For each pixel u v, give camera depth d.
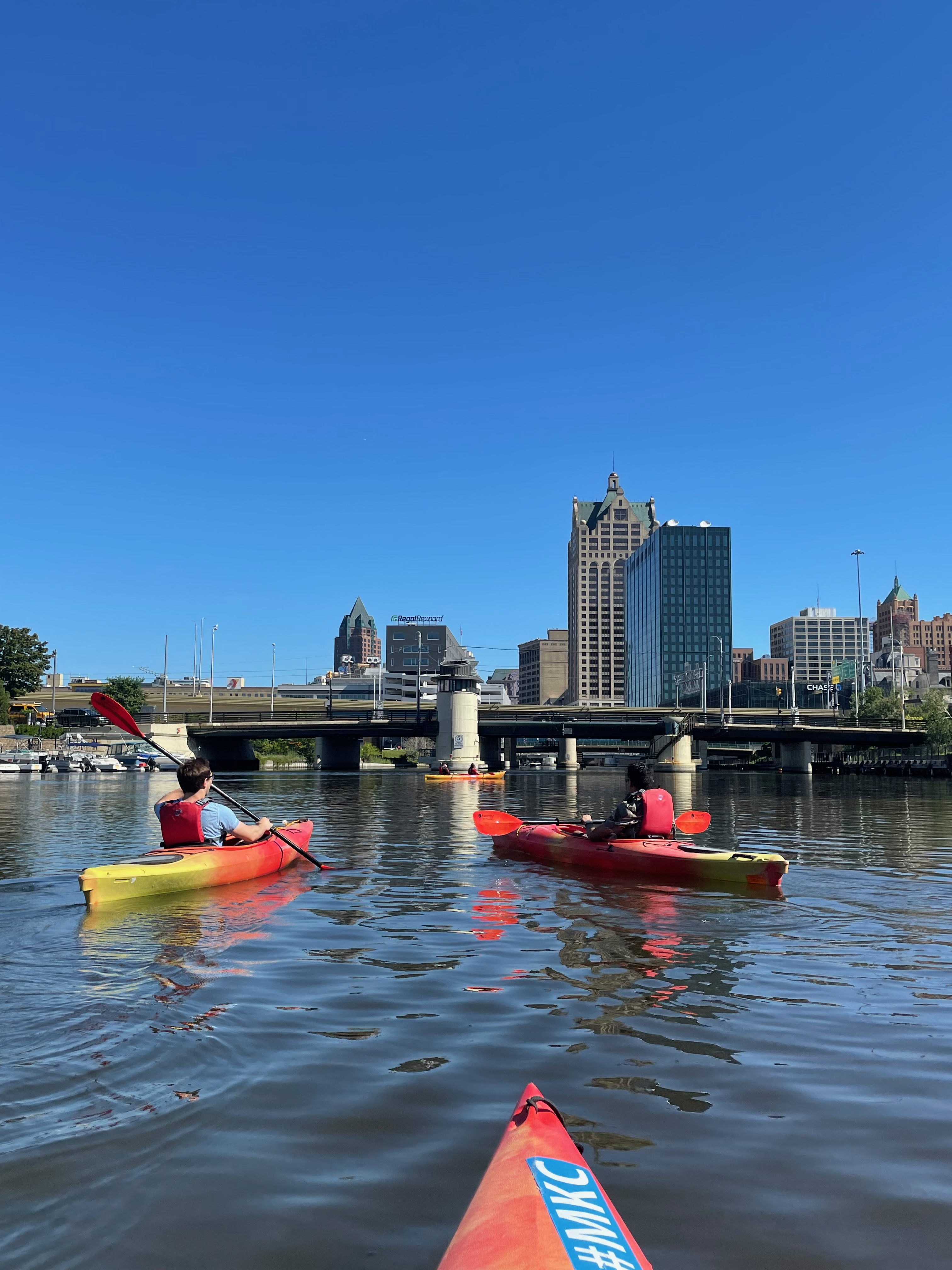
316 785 53.62
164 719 99.81
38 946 8.26
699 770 110.00
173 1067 4.95
